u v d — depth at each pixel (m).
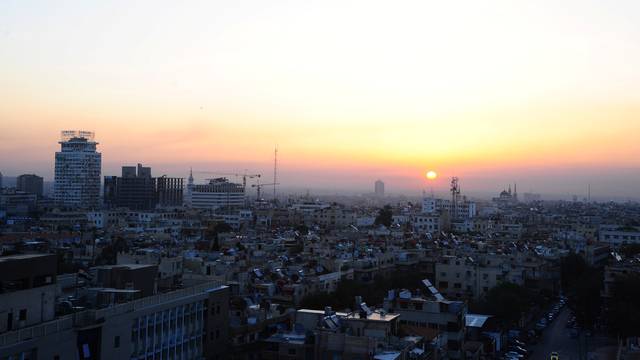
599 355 170.75
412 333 135.12
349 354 111.94
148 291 116.50
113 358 94.25
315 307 172.12
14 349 78.12
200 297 118.50
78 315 89.88
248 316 144.00
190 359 114.50
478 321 181.38
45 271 93.00
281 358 119.94
